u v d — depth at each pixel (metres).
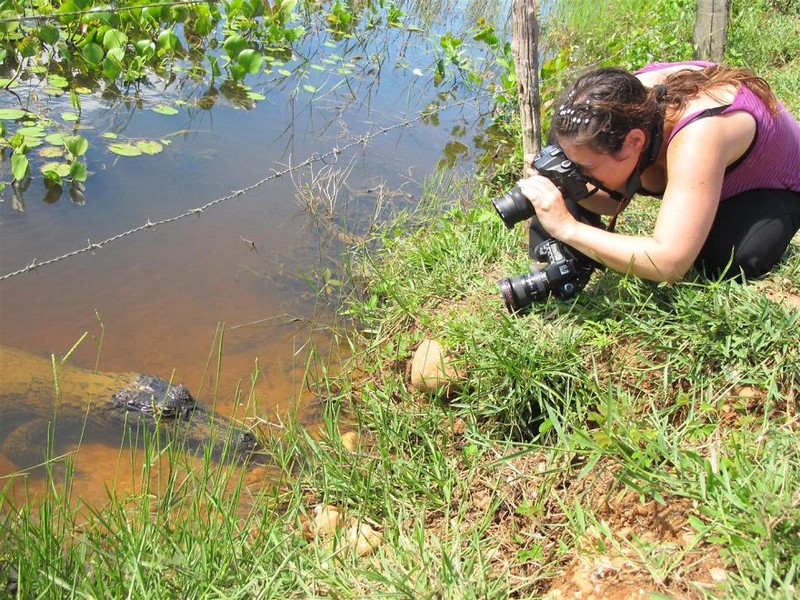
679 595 1.92
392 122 6.00
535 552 2.26
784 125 2.60
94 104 5.65
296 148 5.39
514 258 3.71
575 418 2.62
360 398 3.35
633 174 2.54
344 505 2.69
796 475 2.05
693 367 2.57
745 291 2.63
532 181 2.68
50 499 2.48
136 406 3.21
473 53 7.42
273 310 3.91
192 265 4.14
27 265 3.93
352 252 4.34
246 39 6.83
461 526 2.49
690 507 2.13
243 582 2.21
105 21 6.09
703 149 2.40
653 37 6.46
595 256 2.63
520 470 2.56
